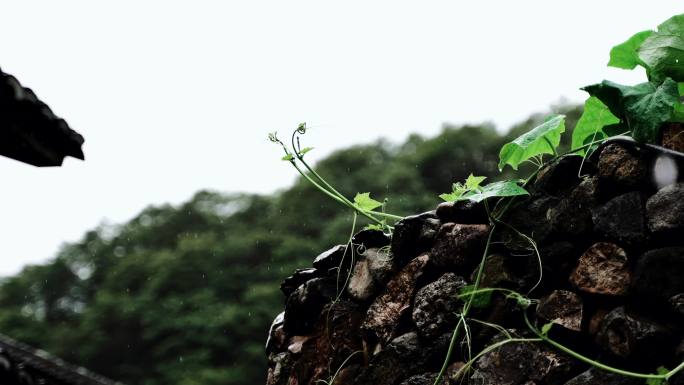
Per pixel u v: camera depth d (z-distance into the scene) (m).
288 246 28.33
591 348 2.42
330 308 2.95
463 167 28.33
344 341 2.91
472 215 2.68
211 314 27.47
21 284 38.06
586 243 2.47
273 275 28.28
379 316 2.82
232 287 29.20
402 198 26.59
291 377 3.03
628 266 2.38
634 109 2.44
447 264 2.70
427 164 29.09
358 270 2.93
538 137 2.60
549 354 2.46
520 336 2.51
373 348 2.83
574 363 2.42
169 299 29.33
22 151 3.09
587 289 2.42
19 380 3.97
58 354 30.16
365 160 31.97
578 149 2.53
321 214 30.28
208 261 30.81
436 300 2.68
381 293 2.85
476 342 2.59
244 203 36.50
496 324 2.56
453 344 2.55
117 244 38.38
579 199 2.48
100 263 37.72
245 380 25.36
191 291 29.92
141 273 32.41
